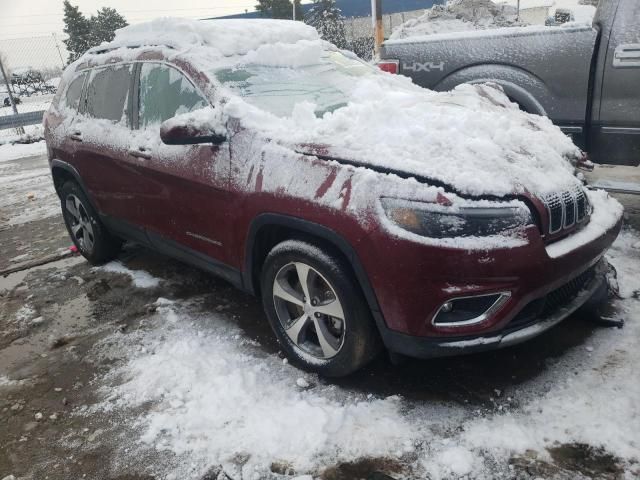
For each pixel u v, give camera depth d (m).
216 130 3.02
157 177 3.49
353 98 3.58
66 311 4.00
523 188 2.44
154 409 2.77
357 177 2.47
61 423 2.75
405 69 5.36
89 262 4.93
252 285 3.12
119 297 4.12
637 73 4.22
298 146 2.75
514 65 4.75
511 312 2.36
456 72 5.07
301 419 2.56
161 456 2.45
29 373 3.23
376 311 2.49
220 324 3.56
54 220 6.59
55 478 2.40
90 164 4.22
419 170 2.41
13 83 20.47
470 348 2.39
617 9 4.24
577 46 4.42
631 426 2.33
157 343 3.39
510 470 2.19
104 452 2.52
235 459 2.38
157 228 3.72
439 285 2.31
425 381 2.79
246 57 3.59
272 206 2.74
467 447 2.32
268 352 3.18
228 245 3.13
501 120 2.88
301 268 2.76
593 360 2.80
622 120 4.39
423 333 2.40
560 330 3.11
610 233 2.80
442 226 2.30
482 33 4.96
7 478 2.41
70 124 4.55
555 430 2.36
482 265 2.28
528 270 2.33
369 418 2.54
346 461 2.31
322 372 2.83
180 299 3.99
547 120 3.47
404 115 2.79
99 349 3.40
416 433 2.42
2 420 2.82
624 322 3.10
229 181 2.99
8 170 10.76
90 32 34.88
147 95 3.76
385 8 28.17
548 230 2.47
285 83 3.56
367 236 2.39
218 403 2.74
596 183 4.22
